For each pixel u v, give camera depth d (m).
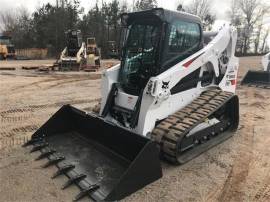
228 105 5.98
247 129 6.58
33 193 3.81
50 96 9.66
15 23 52.25
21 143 5.34
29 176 4.19
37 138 5.16
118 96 5.09
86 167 4.26
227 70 6.18
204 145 5.29
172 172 4.45
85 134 5.12
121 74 5.30
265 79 12.59
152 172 3.94
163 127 4.58
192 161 4.83
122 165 4.23
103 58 36.66
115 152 4.48
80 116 5.11
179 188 4.02
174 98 4.94
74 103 8.73
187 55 5.09
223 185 4.13
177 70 4.76
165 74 4.59
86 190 3.70
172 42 4.79
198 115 4.84
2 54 30.20
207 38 5.96
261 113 8.16
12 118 7.00
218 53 5.70
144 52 4.93
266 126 6.86
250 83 12.94
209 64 5.60
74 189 3.88
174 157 4.43
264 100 9.91
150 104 4.49
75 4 44.19
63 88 11.27
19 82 12.48
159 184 4.09
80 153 4.65
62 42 41.00
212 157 5.01
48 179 4.11
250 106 9.01
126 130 4.18
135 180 3.78
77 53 18.19
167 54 4.75
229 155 5.11
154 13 4.67
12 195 3.77
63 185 3.97
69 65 17.92
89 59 18.08
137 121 4.63
